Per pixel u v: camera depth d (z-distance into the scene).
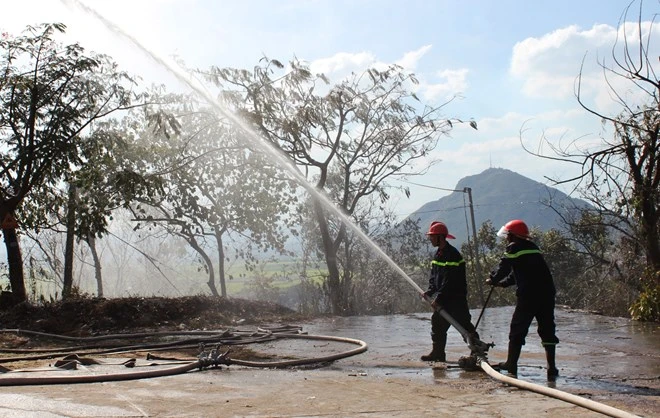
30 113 16.73
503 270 7.84
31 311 14.09
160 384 6.63
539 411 5.59
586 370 8.18
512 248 7.76
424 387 6.77
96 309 14.11
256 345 10.84
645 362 8.83
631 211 17.41
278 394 6.20
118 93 18.19
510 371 7.70
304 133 21.70
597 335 11.99
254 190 22.98
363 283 26.97
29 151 16.75
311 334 12.72
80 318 13.85
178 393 6.12
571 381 7.41
